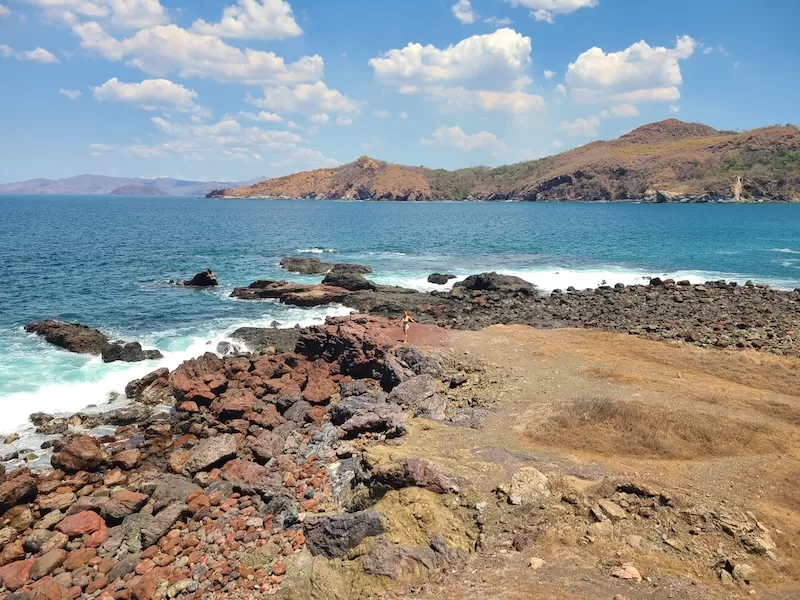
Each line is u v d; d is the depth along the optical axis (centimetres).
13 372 2605
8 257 5869
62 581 1281
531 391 2141
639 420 1761
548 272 5406
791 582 1078
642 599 996
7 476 1723
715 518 1248
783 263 6012
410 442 1697
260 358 2733
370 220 13200
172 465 1819
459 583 1087
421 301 3978
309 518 1390
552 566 1116
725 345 2780
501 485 1373
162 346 3055
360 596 1100
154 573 1283
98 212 16888
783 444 1641
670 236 8694
